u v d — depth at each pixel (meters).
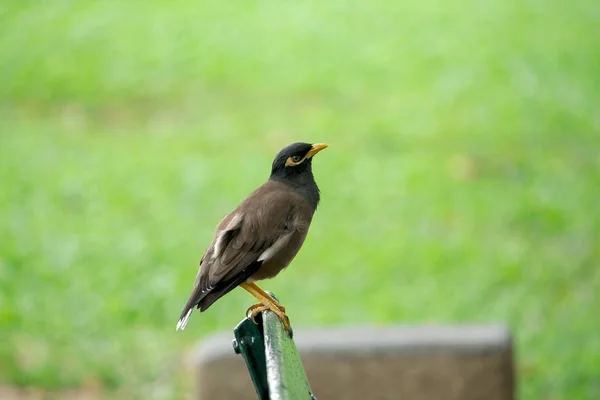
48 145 17.67
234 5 26.83
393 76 21.78
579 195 15.12
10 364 10.83
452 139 17.84
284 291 12.48
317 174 16.03
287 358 4.47
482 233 14.05
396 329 8.98
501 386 8.66
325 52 23.42
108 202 15.07
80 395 10.43
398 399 8.71
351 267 13.03
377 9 26.67
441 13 26.25
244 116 19.42
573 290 12.45
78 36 24.34
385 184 15.66
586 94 20.03
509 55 22.64
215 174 16.12
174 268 13.00
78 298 12.27
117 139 18.17
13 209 14.84
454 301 12.16
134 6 26.88
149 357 11.12
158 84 21.45
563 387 10.41
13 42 23.97
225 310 12.08
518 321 11.75
